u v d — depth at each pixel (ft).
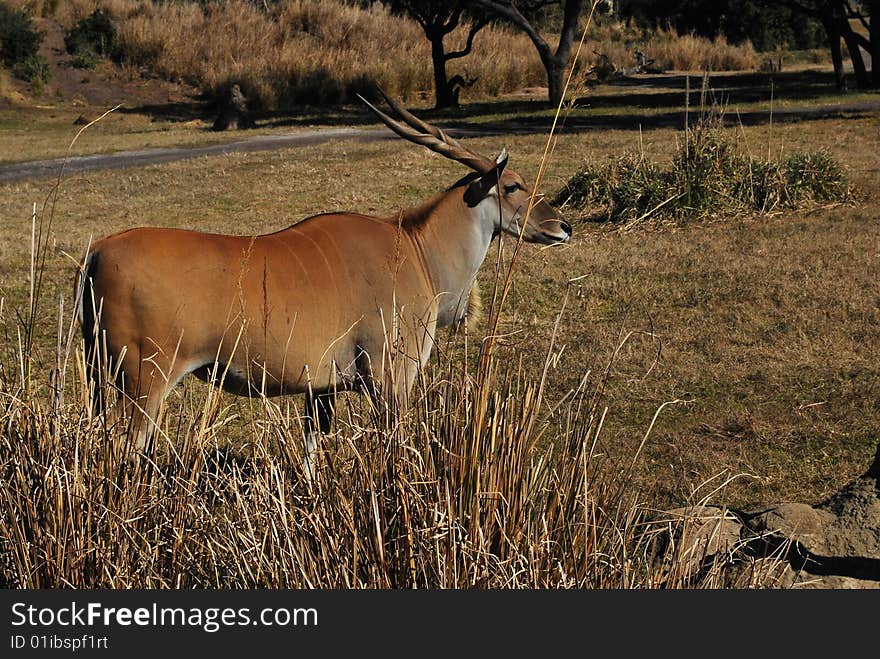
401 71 151.43
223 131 109.09
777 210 52.26
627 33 211.61
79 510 14.43
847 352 30.60
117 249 18.07
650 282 39.42
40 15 164.04
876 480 18.63
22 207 59.16
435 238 21.65
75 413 15.55
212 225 52.80
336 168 70.03
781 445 24.39
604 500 15.60
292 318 18.83
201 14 167.12
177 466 15.43
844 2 123.65
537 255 43.62
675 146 74.28
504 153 21.65
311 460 15.71
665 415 26.43
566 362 29.91
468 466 14.55
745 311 35.12
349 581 14.35
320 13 170.19
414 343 20.25
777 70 174.29
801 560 17.22
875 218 49.55
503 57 162.50
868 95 116.67
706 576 15.29
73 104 139.33
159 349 17.99
